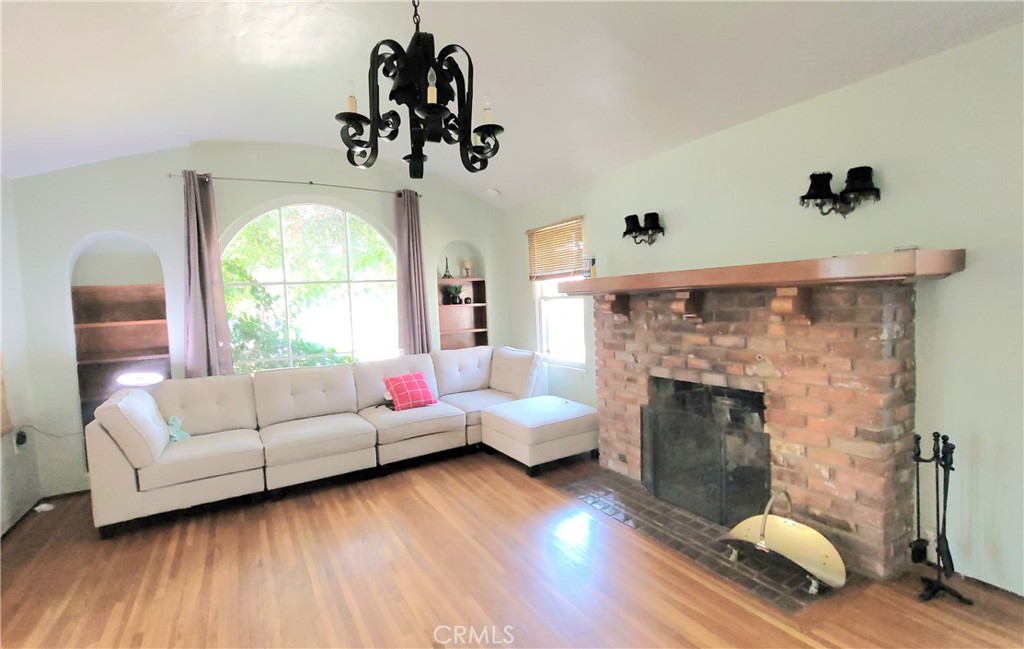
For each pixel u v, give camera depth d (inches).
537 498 126.4
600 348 146.1
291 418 151.6
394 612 82.7
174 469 118.0
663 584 88.0
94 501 111.2
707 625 76.8
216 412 142.3
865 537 87.0
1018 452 77.5
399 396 160.2
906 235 86.4
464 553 100.7
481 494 130.1
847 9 76.6
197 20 86.0
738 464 107.1
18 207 135.0
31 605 87.6
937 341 84.9
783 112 104.0
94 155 137.8
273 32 95.0
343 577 93.5
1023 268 74.7
